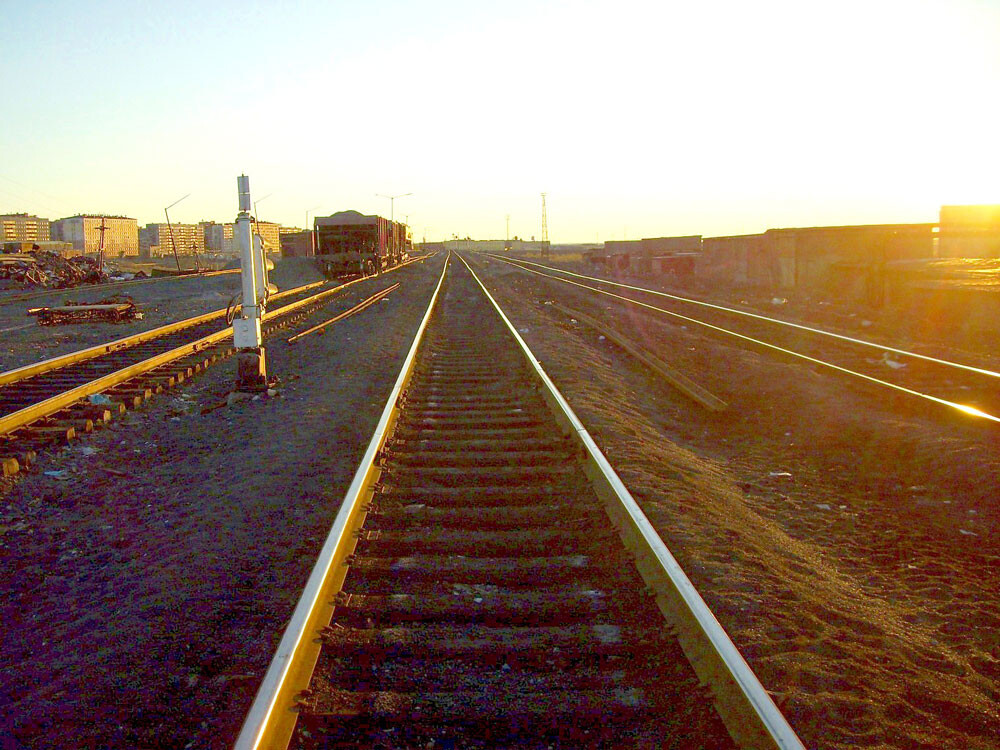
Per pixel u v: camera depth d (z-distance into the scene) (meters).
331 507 6.59
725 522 6.34
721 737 3.41
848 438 9.57
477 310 27.45
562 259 95.81
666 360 15.81
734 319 22.92
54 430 9.05
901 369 13.93
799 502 7.42
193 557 5.52
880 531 6.66
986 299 18.36
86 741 3.55
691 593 4.18
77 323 23.52
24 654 4.41
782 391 12.34
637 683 3.90
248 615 4.70
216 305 30.81
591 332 20.92
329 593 4.59
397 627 4.42
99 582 5.33
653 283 42.66
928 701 3.94
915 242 28.14
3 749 3.51
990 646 4.64
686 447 9.44
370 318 24.56
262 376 12.00
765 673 4.07
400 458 7.70
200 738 3.58
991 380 12.34
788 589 5.09
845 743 3.52
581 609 4.62
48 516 6.65
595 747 3.46
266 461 7.98
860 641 4.52
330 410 10.52
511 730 3.57
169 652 4.29
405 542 5.59
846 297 26.62
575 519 6.09
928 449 8.70
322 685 3.82
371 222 49.72
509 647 4.16
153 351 16.27
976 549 6.23
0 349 17.92
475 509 6.21
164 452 8.80
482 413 9.88
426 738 3.51
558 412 9.32
